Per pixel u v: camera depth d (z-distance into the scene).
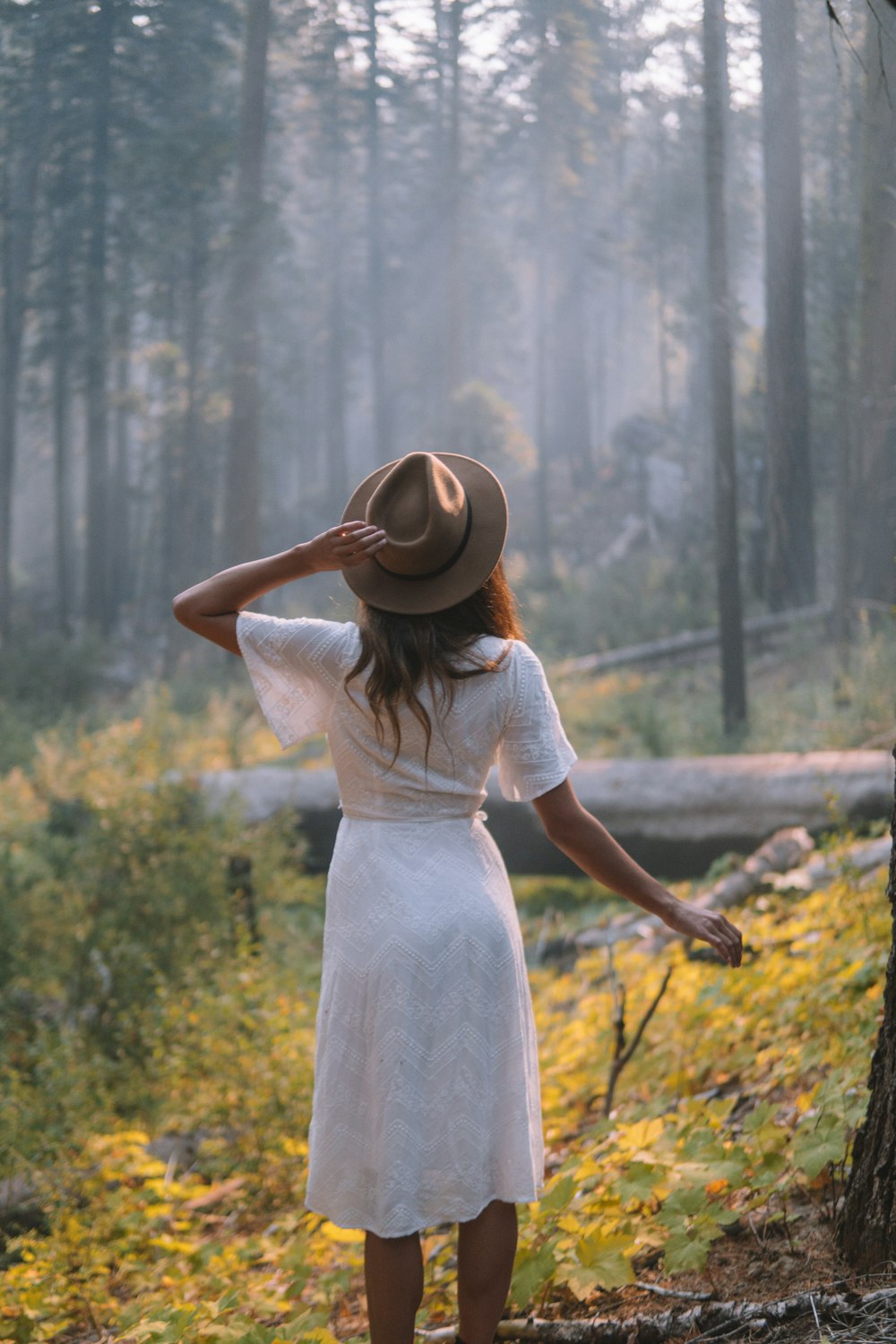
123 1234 3.11
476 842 1.96
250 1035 4.10
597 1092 3.86
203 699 15.53
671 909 1.94
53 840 7.19
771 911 5.32
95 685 19.11
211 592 1.97
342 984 1.89
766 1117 2.44
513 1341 2.12
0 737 13.26
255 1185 3.63
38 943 5.39
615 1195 2.40
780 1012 3.43
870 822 6.98
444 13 12.95
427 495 1.87
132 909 5.52
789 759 7.76
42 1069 3.84
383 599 1.89
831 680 11.41
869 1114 2.03
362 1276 2.84
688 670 15.20
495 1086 1.90
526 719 1.92
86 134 13.55
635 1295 2.20
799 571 13.23
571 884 8.12
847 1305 1.81
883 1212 1.96
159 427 26.27
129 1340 2.44
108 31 12.11
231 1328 2.33
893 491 11.39
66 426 26.73
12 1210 3.24
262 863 6.71
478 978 1.87
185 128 13.84
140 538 31.91
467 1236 1.92
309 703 1.98
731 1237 2.32
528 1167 1.90
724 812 7.58
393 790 1.92
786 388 8.95
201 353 20.47
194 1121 4.01
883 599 11.75
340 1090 1.87
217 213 15.95
